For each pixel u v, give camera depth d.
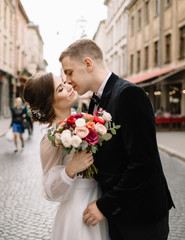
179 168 6.90
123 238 1.57
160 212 1.59
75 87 1.78
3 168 6.93
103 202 1.51
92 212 1.54
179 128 16.58
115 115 1.56
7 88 32.19
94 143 1.49
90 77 1.71
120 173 1.57
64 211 1.73
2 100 29.86
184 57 17.55
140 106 1.47
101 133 1.50
